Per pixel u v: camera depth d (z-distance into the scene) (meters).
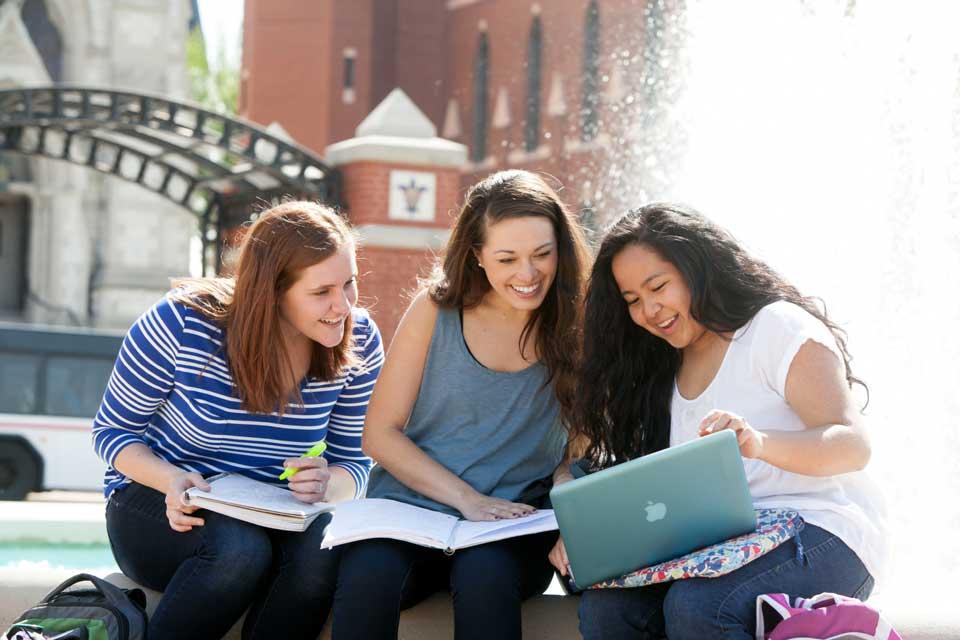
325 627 4.01
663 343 3.99
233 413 4.04
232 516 3.79
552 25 35.00
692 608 3.38
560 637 4.00
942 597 4.16
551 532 4.01
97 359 18.06
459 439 4.12
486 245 4.01
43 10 47.25
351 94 42.12
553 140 34.12
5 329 17.73
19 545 7.13
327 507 3.97
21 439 17.61
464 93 41.47
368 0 42.38
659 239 3.76
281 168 20.88
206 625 3.75
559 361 4.09
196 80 57.09
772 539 3.43
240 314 3.96
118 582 4.13
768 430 3.65
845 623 3.24
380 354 4.40
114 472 4.16
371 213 20.06
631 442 4.07
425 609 4.00
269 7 42.38
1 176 45.16
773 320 3.67
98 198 46.16
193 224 47.09
